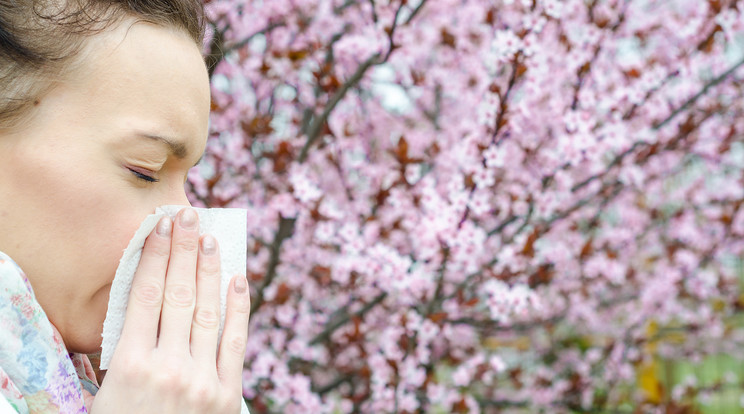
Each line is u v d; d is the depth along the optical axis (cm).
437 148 322
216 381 79
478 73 349
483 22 336
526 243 284
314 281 341
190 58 76
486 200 276
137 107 70
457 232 267
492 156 265
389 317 318
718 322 449
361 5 336
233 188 315
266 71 313
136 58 71
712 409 516
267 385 316
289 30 338
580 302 412
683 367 554
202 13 82
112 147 69
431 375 318
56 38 67
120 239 71
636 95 311
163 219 79
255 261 317
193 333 81
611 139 309
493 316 286
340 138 321
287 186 301
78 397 71
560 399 421
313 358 322
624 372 430
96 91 69
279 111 339
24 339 66
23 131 67
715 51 351
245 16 327
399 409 294
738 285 457
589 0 329
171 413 75
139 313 77
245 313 87
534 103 323
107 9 71
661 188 434
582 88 319
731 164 417
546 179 315
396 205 287
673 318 474
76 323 73
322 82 281
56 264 69
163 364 76
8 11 67
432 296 297
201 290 83
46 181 67
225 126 324
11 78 67
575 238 387
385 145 416
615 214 430
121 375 74
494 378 394
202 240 86
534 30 250
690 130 339
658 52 385
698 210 437
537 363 449
